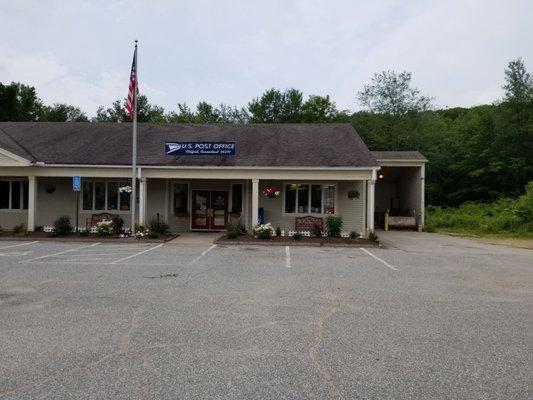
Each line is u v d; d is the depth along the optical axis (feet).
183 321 19.72
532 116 118.11
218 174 59.06
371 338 17.69
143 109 177.47
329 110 167.02
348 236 59.26
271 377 13.75
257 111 177.37
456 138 136.46
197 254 43.47
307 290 27.02
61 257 40.27
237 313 21.25
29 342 16.71
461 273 34.30
